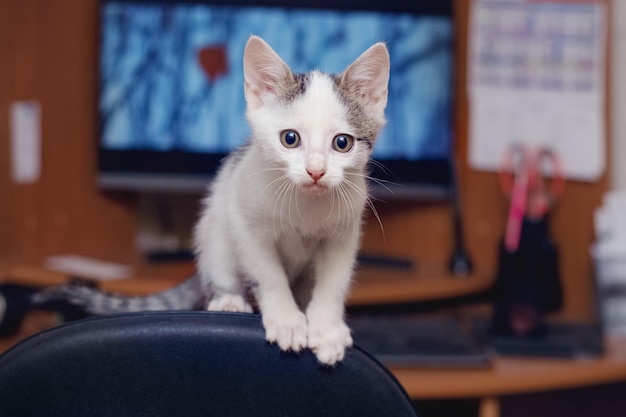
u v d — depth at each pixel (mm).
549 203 2088
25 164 2293
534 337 1635
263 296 1058
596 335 1697
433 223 2221
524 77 2133
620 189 2119
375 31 2098
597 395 1942
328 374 791
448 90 2115
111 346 758
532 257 2062
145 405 769
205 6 2137
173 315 779
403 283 1894
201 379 771
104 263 2098
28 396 756
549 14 2115
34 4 2262
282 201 1049
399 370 1468
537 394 1930
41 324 1781
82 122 2324
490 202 2170
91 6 2299
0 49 2252
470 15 2154
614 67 2113
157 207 2373
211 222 1171
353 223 1080
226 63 2133
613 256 1913
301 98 1067
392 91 2107
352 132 1067
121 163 2203
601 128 2105
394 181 2125
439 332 1617
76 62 2305
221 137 2154
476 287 1967
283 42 2107
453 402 1642
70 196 2326
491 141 2158
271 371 782
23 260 2141
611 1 2102
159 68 2166
